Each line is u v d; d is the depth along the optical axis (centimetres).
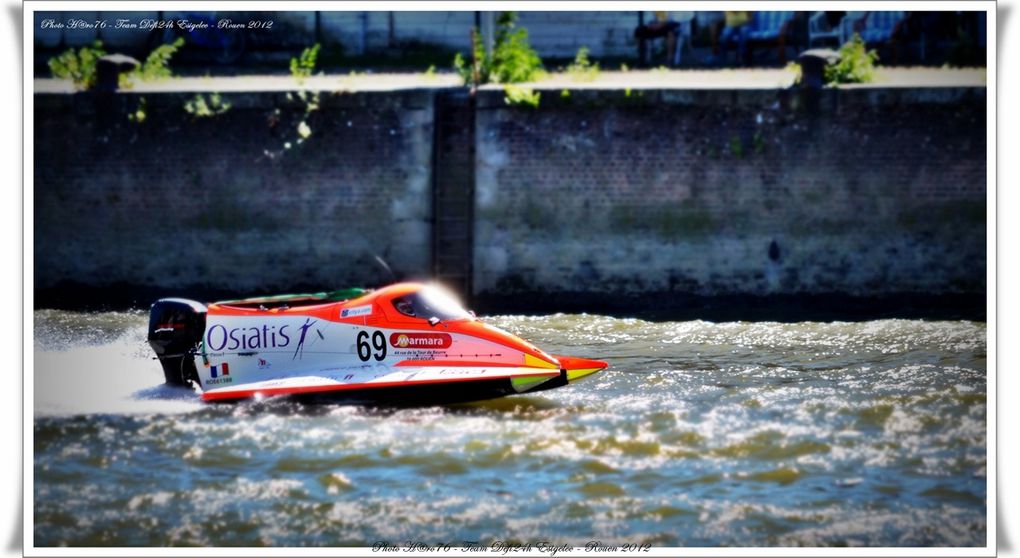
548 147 7481
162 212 7844
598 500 3422
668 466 3700
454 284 7644
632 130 7412
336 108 7644
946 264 7306
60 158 7906
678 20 9819
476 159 7538
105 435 4069
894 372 4978
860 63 7594
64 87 8312
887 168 7294
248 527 3234
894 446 3866
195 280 7850
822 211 7350
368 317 4562
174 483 3578
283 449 3894
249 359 4644
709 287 7419
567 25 9912
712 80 8638
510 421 4200
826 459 3747
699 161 7381
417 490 3506
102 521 3278
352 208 7688
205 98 7738
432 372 4388
